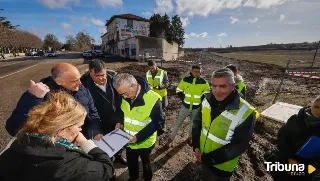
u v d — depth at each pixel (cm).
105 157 116
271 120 466
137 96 225
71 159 94
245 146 184
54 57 3438
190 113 388
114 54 4038
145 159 250
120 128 235
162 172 308
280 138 189
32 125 95
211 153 198
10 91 814
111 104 279
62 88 208
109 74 297
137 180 292
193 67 367
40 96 169
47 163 88
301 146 171
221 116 188
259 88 890
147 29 3844
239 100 184
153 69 473
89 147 118
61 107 101
